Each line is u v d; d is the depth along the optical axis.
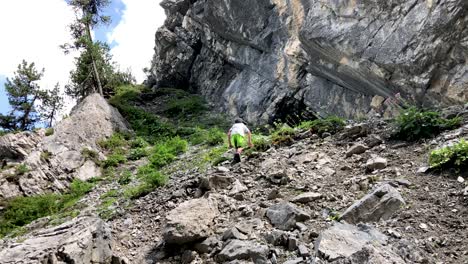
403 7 14.24
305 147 10.10
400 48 14.07
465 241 4.89
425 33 13.27
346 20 16.48
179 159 16.86
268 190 7.91
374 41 15.16
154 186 10.87
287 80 22.41
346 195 6.89
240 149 10.73
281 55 22.48
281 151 10.36
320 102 20.47
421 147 8.10
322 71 19.53
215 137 18.45
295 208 6.40
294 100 22.14
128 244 7.02
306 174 8.27
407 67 13.87
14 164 17.88
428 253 4.80
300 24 20.28
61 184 17.64
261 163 9.68
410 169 7.22
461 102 12.52
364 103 17.80
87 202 13.95
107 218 9.27
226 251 5.60
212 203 7.09
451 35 12.54
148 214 8.57
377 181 7.09
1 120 31.84
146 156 20.70
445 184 6.29
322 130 10.93
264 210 6.84
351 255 4.36
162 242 6.65
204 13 28.44
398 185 6.57
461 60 12.55
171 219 6.44
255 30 24.14
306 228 5.94
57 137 19.98
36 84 33.31
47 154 18.70
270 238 5.75
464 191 5.86
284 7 21.34
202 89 33.09
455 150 6.74
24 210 14.97
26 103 32.16
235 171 9.56
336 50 16.83
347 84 18.39
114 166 19.69
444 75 13.09
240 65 27.80
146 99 33.50
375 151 8.63
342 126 10.91
